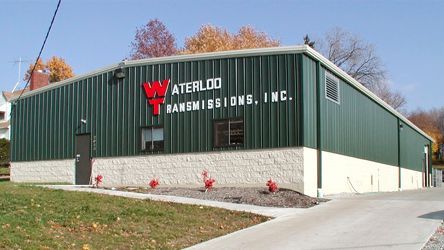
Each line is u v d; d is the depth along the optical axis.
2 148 47.12
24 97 27.97
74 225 12.10
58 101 26.47
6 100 65.44
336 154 23.14
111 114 24.39
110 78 24.62
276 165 20.03
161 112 22.88
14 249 9.56
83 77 25.55
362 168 27.69
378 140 31.91
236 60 21.23
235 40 56.72
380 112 32.88
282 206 16.89
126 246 10.75
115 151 24.05
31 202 14.53
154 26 59.78
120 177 23.70
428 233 11.87
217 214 14.91
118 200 16.05
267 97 20.44
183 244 11.38
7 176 35.09
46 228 11.53
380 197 19.94
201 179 21.52
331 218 14.31
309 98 20.41
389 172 34.81
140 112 23.50
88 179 24.83
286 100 20.09
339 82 24.16
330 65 22.23
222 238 11.96
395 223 13.24
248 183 20.47
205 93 21.81
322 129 21.44
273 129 20.22
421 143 48.97
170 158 22.41
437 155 91.25
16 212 12.93
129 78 23.98
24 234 10.69
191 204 16.23
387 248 10.43
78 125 25.52
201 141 21.72
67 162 25.77
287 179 19.78
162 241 11.47
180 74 22.56
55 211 13.55
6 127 59.88
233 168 20.84
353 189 25.62
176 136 22.36
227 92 21.28
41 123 27.08
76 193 17.39
